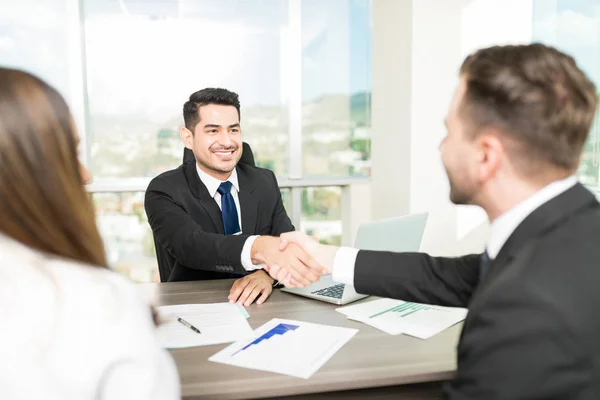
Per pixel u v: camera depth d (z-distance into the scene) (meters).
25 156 0.53
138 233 3.58
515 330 0.62
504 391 0.62
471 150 0.78
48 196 0.54
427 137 3.33
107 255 0.63
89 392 0.50
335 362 0.99
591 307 0.61
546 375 0.60
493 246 0.82
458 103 0.80
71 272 0.54
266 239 1.51
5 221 0.53
